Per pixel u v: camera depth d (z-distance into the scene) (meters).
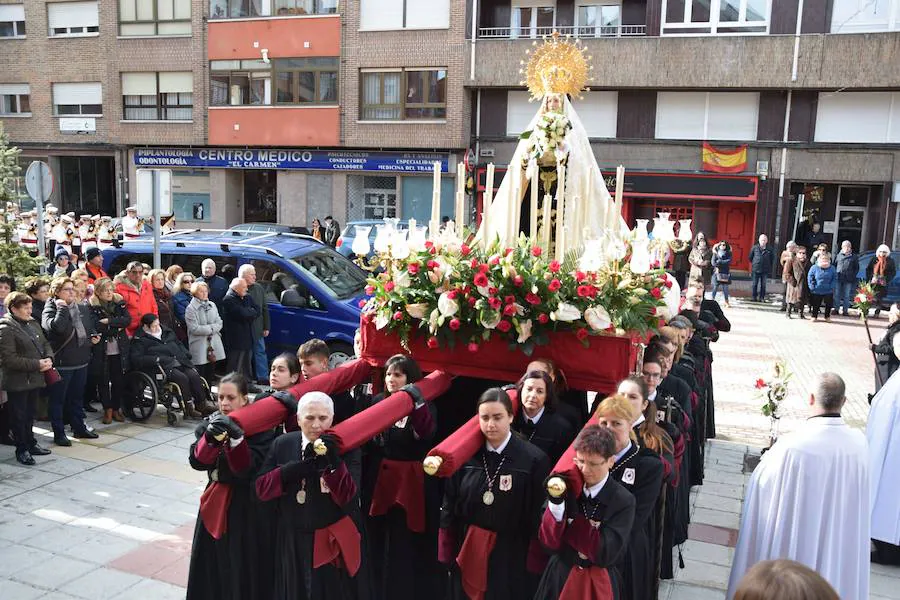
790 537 4.41
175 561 5.42
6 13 28.39
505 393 4.04
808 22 21.69
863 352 13.80
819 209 23.42
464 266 4.80
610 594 3.60
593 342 4.70
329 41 25.22
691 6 22.53
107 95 27.56
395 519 4.70
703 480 7.42
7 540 5.67
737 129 22.97
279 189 26.72
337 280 10.59
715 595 5.28
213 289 10.20
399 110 25.00
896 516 5.67
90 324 7.99
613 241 4.94
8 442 7.80
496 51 23.80
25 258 10.34
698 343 7.63
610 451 3.50
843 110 22.12
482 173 24.97
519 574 4.05
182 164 27.36
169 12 26.70
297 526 4.09
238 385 4.55
